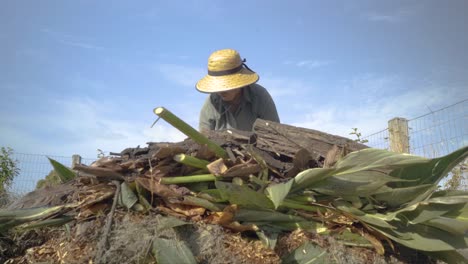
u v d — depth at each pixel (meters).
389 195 1.31
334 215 1.29
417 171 1.39
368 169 1.28
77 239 1.17
